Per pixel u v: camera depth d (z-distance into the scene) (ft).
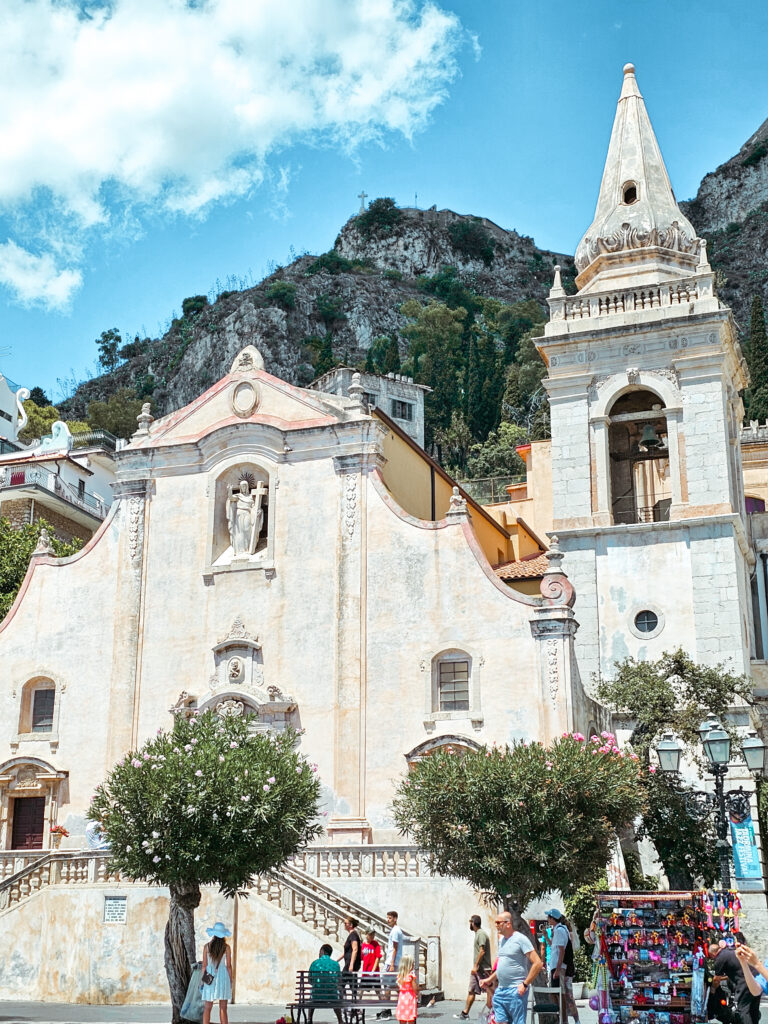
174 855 83.97
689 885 111.24
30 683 137.39
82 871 108.78
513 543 180.14
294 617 129.18
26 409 390.83
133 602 135.23
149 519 138.31
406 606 124.77
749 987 51.57
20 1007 98.89
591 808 85.56
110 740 131.13
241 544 134.31
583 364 140.36
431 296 645.51
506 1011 60.49
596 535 134.00
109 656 134.62
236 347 601.62
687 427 134.10
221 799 85.05
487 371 440.86
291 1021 81.20
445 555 124.57
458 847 85.76
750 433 202.39
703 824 109.40
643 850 121.60
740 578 133.59
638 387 138.51
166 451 139.44
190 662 131.75
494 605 120.98
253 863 86.17
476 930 89.86
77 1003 102.63
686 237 147.95
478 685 119.14
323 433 133.39
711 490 131.34
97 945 104.01
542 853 82.84
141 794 86.07
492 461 374.63
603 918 67.36
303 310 614.34
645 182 150.92
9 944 107.65
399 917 104.53
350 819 119.96
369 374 334.85
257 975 100.37
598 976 66.95
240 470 137.39
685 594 128.98
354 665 124.67
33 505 201.05
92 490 225.15
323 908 100.48
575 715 115.34
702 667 120.67
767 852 119.96
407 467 144.56
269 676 128.36
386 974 82.58
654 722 115.75
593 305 142.61
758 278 600.39
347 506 130.00
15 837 132.26
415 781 89.15
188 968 83.92
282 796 87.97
